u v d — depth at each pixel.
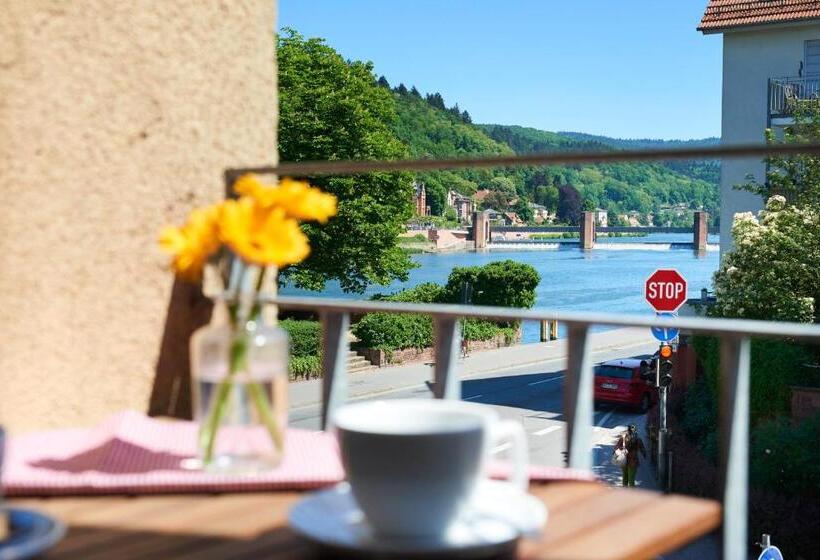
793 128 21.64
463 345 38.84
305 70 35.59
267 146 2.61
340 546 1.09
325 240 34.69
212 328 1.54
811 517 15.96
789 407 18.98
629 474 20.31
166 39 2.33
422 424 1.19
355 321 34.34
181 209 2.38
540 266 106.88
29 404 2.06
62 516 1.35
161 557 1.15
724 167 24.44
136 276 2.28
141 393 2.29
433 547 1.08
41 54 2.08
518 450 1.28
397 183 35.91
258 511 1.36
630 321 1.78
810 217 19.94
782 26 23.91
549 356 38.56
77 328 2.15
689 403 23.48
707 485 19.17
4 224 2.02
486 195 187.75
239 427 1.51
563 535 1.22
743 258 20.05
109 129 2.21
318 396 25.66
